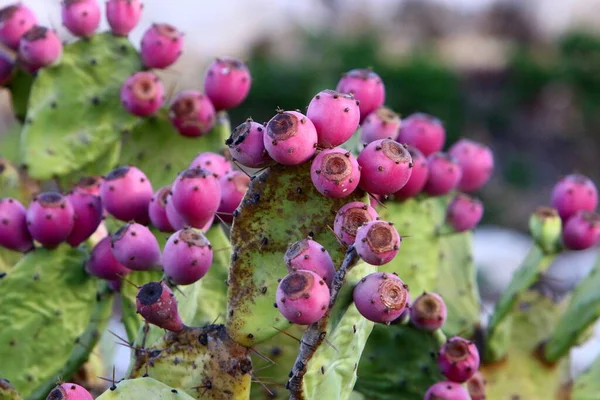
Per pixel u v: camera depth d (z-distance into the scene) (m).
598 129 10.05
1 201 1.59
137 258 1.45
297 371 1.29
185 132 1.77
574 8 12.20
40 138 1.89
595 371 1.87
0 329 1.58
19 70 1.96
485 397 1.69
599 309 1.75
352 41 9.91
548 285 1.93
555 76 10.20
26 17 1.92
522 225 8.36
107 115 1.91
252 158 1.31
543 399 1.78
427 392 1.51
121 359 2.48
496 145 9.80
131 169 1.54
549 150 9.88
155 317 1.33
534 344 1.79
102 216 1.61
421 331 1.57
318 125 1.29
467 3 12.48
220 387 1.34
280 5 11.11
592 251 5.63
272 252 1.33
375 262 1.25
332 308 1.29
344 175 1.27
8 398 1.42
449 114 9.42
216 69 1.76
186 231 1.38
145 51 1.90
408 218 1.68
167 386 1.31
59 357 1.60
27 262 1.59
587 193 1.74
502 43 11.95
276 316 1.33
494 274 5.24
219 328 1.35
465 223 1.70
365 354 1.60
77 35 1.91
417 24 12.23
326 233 1.32
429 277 1.70
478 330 1.78
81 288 1.60
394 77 9.32
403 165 1.29
